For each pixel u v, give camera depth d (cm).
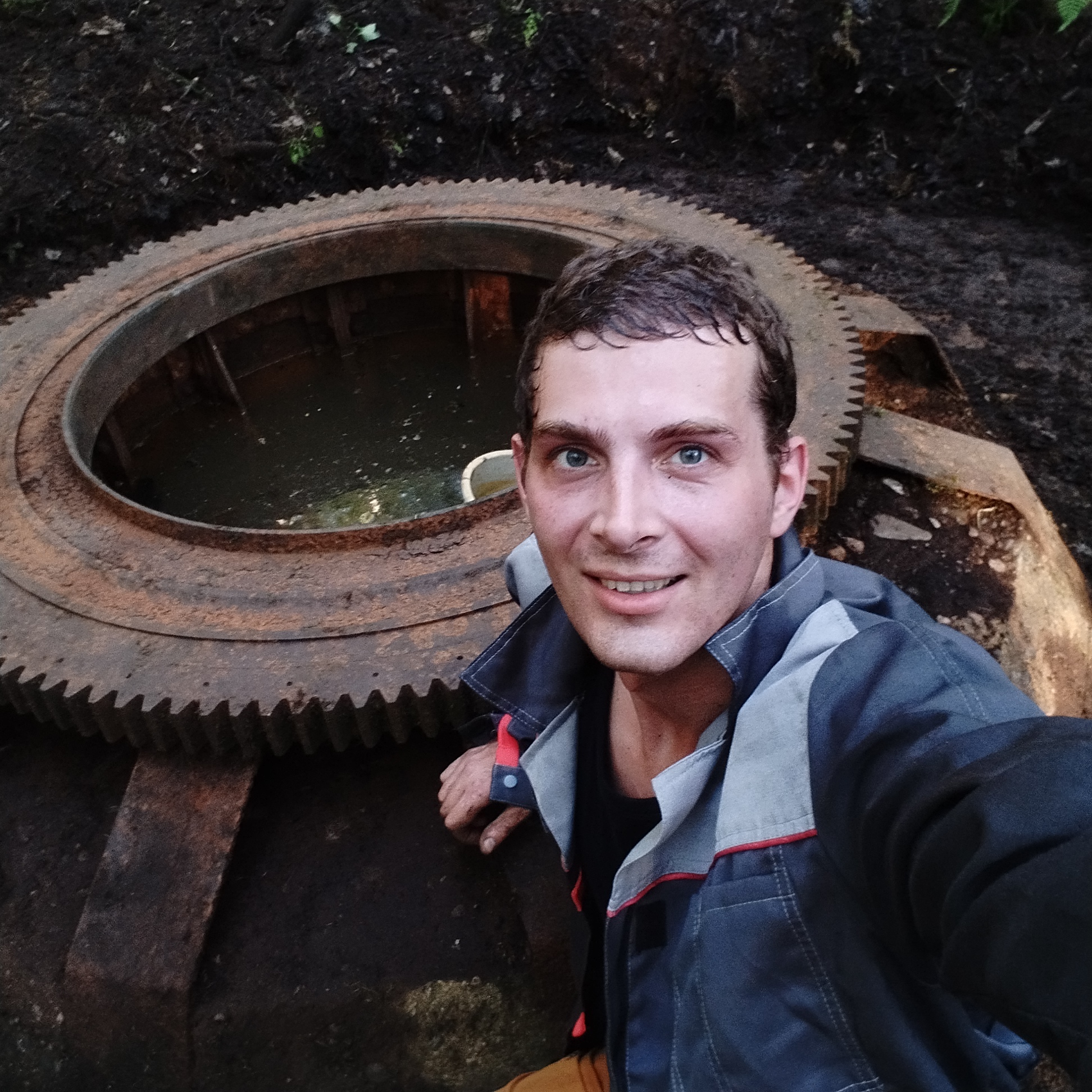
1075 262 256
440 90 296
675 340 53
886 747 49
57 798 122
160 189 271
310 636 114
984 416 209
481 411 209
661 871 63
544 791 77
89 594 122
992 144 279
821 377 151
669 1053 64
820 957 53
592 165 308
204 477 192
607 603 55
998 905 40
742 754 56
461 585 120
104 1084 110
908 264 260
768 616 59
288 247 202
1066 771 41
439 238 208
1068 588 151
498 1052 109
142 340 181
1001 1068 55
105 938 105
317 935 109
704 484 54
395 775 121
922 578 141
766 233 276
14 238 258
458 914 110
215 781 113
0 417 155
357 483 189
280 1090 109
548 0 305
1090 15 274
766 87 299
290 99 286
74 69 276
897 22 290
